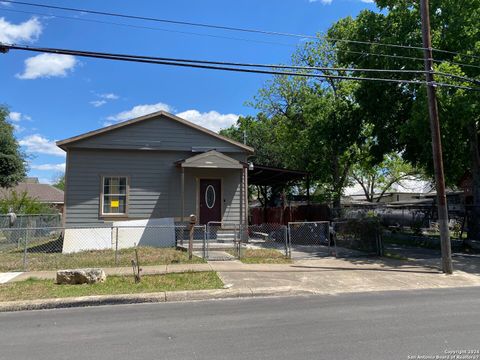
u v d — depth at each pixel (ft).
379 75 61.93
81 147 54.90
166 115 57.31
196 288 31.27
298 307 26.48
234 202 59.41
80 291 30.19
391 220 96.27
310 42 105.09
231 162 55.42
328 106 84.84
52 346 18.69
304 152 105.70
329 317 23.56
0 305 26.73
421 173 151.84
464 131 62.03
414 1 64.03
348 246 55.06
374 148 72.18
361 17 67.36
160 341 19.21
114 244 52.37
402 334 19.76
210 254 46.88
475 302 27.76
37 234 67.82
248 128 141.38
